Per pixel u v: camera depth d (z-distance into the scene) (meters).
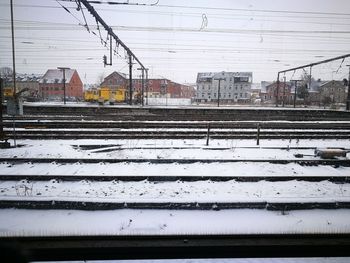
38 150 9.98
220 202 5.28
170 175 7.01
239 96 83.56
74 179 6.95
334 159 8.98
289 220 4.95
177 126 15.45
